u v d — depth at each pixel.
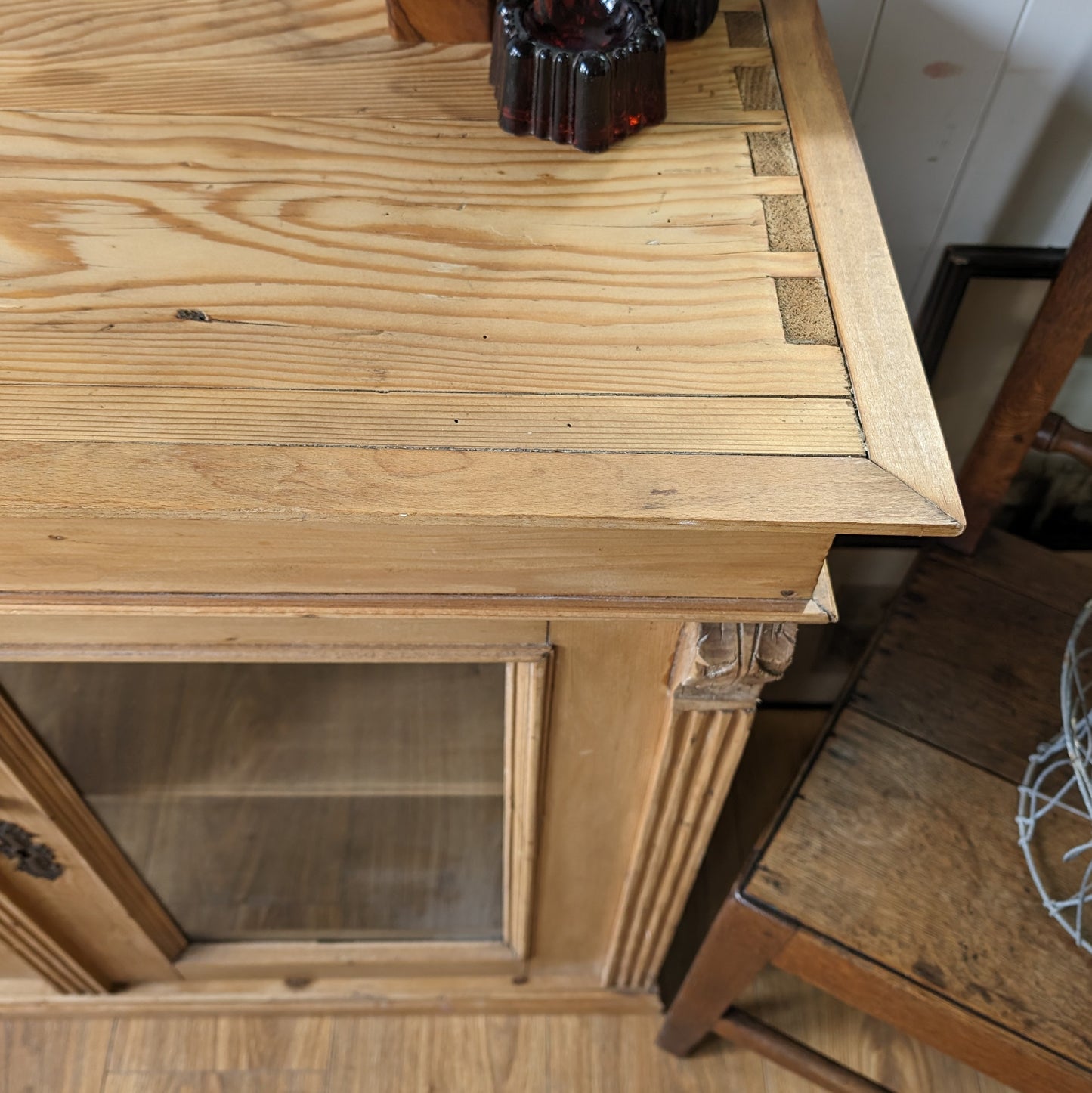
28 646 0.59
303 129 0.57
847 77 0.75
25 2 0.64
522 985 1.11
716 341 0.48
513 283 0.50
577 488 0.43
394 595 0.51
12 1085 1.09
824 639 1.22
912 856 0.76
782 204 0.54
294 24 0.63
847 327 0.49
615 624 0.57
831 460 0.44
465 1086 1.10
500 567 0.49
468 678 0.64
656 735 0.67
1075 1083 0.69
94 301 0.49
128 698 0.67
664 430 0.45
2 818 0.76
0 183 0.54
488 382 0.47
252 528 0.46
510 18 0.55
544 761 0.70
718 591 0.51
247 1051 1.12
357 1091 1.10
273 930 1.06
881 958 0.72
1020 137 0.77
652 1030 1.13
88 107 0.58
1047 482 1.01
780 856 0.76
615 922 0.95
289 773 0.74
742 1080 1.10
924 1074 1.10
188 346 0.47
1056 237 0.84
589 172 0.56
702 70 0.62
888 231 0.85
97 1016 1.12
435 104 0.59
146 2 0.65
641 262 0.51
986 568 0.91
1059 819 0.77
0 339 0.47
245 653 0.59
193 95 0.59
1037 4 0.69
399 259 0.51
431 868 0.93
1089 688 0.83
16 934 0.93
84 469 0.43
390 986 1.11
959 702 0.83
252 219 0.53
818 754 0.81
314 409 0.45
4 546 0.47
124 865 0.89
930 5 0.69
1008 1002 0.70
